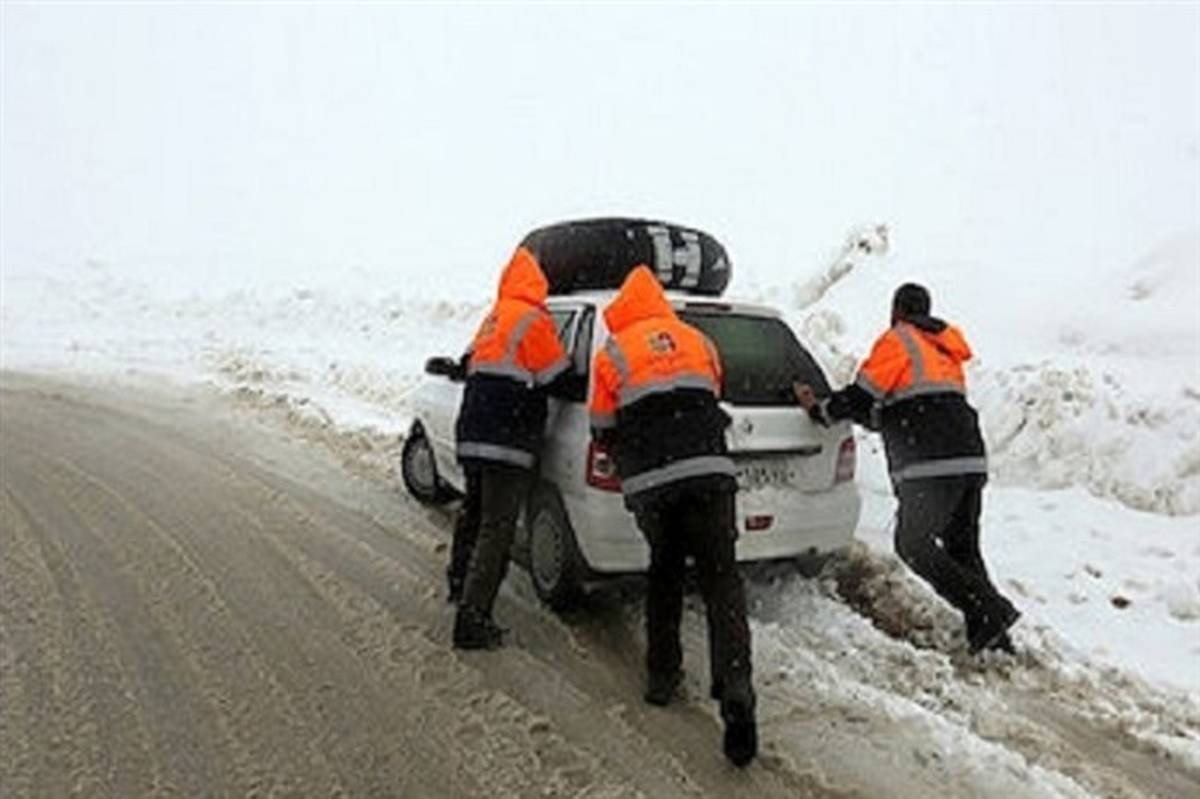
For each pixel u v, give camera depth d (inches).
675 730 183.9
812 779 169.3
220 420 417.1
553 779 166.9
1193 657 220.5
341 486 322.0
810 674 202.5
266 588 239.0
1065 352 375.6
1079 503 293.9
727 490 186.9
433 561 259.8
